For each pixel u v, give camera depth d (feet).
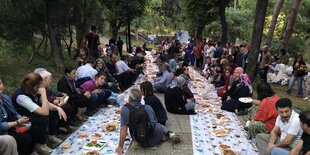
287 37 56.08
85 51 36.22
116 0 71.10
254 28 39.29
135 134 18.04
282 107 15.37
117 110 26.53
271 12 85.40
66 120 20.51
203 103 30.68
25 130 16.07
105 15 58.90
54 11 41.88
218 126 23.43
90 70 26.30
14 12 36.88
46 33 43.73
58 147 18.52
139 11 75.72
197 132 22.13
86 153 17.80
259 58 44.45
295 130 15.19
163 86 34.68
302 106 34.81
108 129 21.56
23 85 17.35
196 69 60.23
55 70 43.04
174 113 26.50
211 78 43.39
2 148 14.11
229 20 102.12
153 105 22.15
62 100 20.56
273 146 15.97
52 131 19.10
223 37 64.80
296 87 46.37
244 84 27.66
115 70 36.17
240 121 25.13
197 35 84.33
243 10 108.68
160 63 38.65
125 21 75.41
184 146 19.49
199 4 77.66
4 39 39.91
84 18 49.90
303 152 13.60
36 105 17.01
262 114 19.84
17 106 17.29
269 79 48.93
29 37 40.83
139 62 47.85
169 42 79.15
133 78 38.11
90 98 24.64
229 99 28.53
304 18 77.15
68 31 52.39
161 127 19.49
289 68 47.83
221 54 54.49
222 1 63.67
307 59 88.22
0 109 15.90
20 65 42.34
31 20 39.65
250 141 20.66
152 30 178.60
